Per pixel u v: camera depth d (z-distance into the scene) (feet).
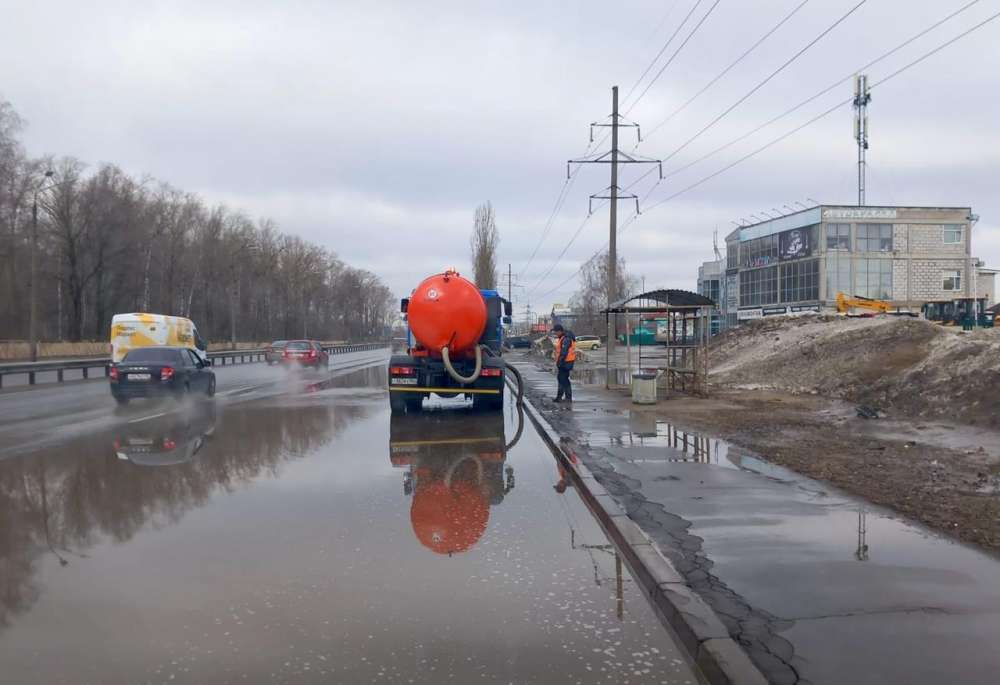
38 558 20.72
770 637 14.44
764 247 230.27
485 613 16.75
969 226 203.82
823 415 48.37
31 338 132.77
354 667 13.99
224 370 137.49
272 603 17.28
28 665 14.07
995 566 18.35
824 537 21.06
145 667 13.99
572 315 274.36
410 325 54.85
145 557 20.80
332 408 63.31
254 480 31.96
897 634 14.53
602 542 22.62
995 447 33.71
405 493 29.53
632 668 14.07
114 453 39.04
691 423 46.75
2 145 164.45
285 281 353.10
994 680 12.71
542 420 49.19
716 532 21.80
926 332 63.46
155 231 234.58
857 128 203.41
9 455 38.32
